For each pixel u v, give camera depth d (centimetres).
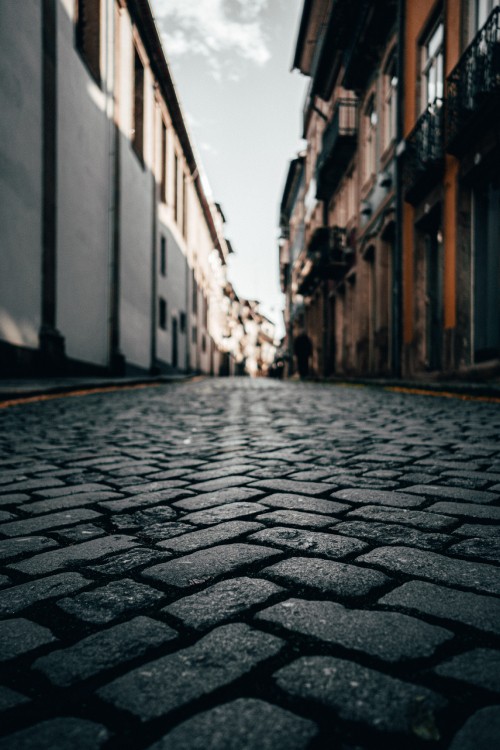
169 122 2164
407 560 162
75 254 1180
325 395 947
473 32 925
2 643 121
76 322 1188
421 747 84
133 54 1638
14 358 885
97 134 1312
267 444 399
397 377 1267
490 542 177
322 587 144
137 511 229
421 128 1087
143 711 95
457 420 501
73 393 895
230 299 5484
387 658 109
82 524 212
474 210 933
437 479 270
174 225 2305
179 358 2462
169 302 2209
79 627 128
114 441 431
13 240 885
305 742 86
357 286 1702
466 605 132
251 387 1327
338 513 215
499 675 102
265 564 163
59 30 1081
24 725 93
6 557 178
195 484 276
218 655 112
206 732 89
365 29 1412
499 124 794
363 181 1664
